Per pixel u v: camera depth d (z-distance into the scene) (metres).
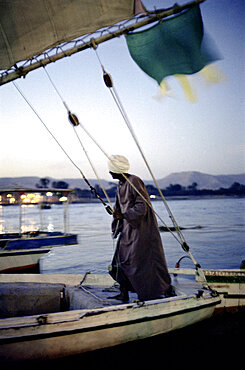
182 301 3.74
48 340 3.02
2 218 40.91
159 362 3.44
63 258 12.92
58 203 9.95
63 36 3.52
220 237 19.55
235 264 11.02
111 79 3.07
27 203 9.54
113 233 4.05
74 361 3.28
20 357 2.99
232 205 82.25
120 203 4.00
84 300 3.87
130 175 3.86
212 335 4.03
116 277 3.96
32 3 3.56
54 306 4.29
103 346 3.34
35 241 8.73
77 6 3.46
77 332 3.12
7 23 3.72
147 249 3.73
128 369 3.32
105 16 3.32
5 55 3.79
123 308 3.38
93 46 3.35
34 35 3.63
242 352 3.63
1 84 3.82
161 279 3.74
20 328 2.94
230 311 4.56
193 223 30.00
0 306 4.14
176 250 14.60
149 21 2.97
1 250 8.23
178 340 3.84
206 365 3.37
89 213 62.62
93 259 12.59
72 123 3.37
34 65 3.64
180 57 2.71
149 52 2.90
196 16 2.72
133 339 3.48
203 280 4.53
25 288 4.23
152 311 3.51
